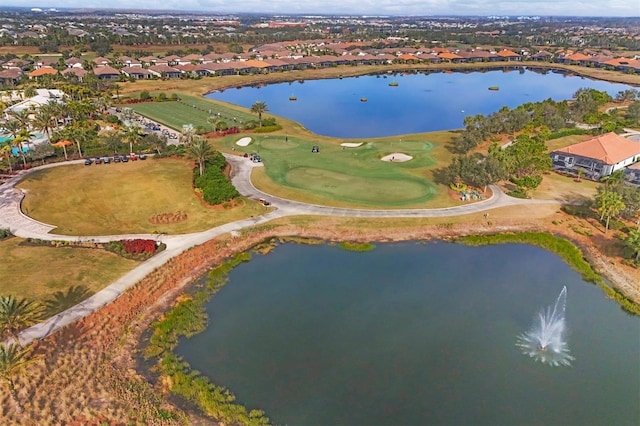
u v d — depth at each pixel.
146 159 110.06
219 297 61.72
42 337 51.41
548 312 59.59
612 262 71.44
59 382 45.59
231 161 112.81
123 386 45.72
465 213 85.25
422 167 109.81
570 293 64.06
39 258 66.94
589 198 92.88
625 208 80.62
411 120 170.50
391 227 80.38
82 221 79.88
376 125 161.62
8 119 135.50
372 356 51.03
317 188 96.00
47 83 184.00
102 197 88.44
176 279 64.69
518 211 86.44
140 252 69.50
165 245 72.50
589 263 71.75
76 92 166.38
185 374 47.56
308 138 138.12
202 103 185.25
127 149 115.81
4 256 67.00
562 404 44.88
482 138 132.00
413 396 45.62
